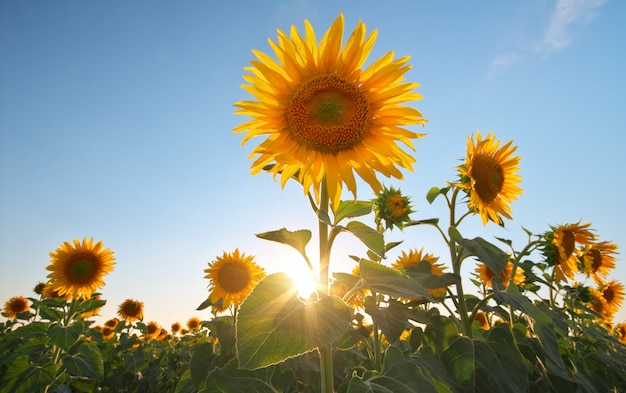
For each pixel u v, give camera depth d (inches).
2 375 43.7
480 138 32.8
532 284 37.0
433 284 26.8
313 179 19.5
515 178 33.6
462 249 28.8
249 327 13.4
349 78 19.7
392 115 19.7
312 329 13.2
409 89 19.5
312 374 32.7
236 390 18.7
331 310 13.8
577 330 38.5
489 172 31.3
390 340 21.5
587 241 38.0
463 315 27.1
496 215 32.6
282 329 13.2
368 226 17.8
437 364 23.9
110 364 65.1
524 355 28.0
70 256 54.2
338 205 19.5
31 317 62.9
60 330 38.1
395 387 16.3
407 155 19.8
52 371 37.3
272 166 21.0
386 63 19.8
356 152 19.8
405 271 29.4
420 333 27.9
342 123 19.4
